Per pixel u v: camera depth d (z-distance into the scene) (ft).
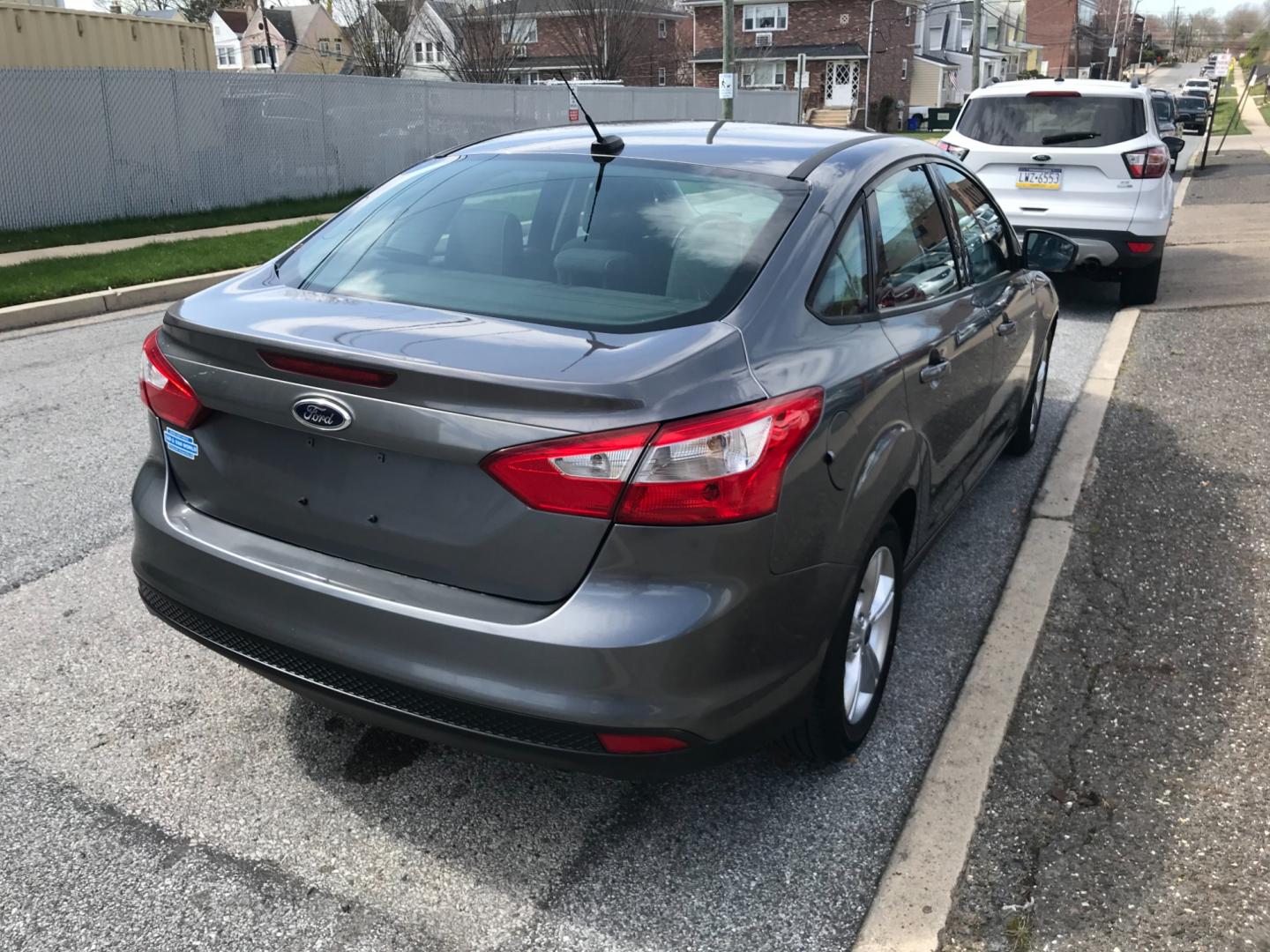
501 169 11.02
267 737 10.52
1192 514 15.84
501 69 124.47
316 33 199.00
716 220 9.66
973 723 10.68
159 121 52.39
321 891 8.52
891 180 11.38
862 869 8.87
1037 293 16.70
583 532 7.47
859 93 177.68
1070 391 22.66
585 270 9.28
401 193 11.12
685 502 7.43
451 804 9.61
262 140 58.18
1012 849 8.96
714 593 7.66
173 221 51.31
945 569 14.46
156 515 9.26
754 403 7.82
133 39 58.23
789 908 8.43
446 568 7.93
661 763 7.82
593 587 7.55
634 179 10.37
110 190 50.70
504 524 7.64
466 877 8.70
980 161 30.09
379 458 8.03
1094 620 12.85
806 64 178.70
